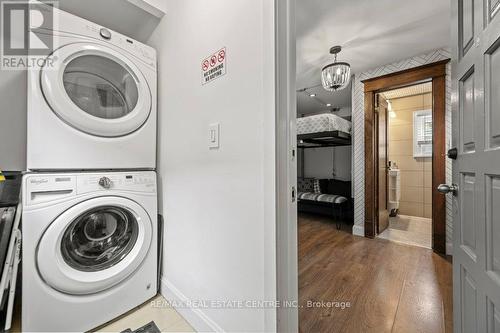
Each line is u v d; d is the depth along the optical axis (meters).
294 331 0.91
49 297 1.08
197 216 1.21
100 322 1.23
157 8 1.42
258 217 0.89
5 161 1.44
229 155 1.01
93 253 1.31
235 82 0.97
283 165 0.84
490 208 0.67
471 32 0.78
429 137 3.82
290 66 0.86
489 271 0.67
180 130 1.34
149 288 1.44
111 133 1.30
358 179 2.96
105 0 1.36
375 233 2.88
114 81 1.39
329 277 1.81
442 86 2.33
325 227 3.35
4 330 1.10
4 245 1.03
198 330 1.19
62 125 1.14
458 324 0.90
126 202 1.31
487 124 0.68
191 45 1.23
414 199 3.99
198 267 1.21
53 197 1.09
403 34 2.07
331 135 3.06
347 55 2.47
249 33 0.91
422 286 1.67
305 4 1.69
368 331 1.22
